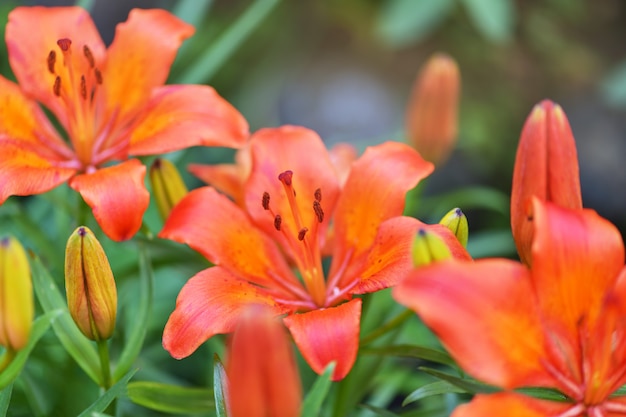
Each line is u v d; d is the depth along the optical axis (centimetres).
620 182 149
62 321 78
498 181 140
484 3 110
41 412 82
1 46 105
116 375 78
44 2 131
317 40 152
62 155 85
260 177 80
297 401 67
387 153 80
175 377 99
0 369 72
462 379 73
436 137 97
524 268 69
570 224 71
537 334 70
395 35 126
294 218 79
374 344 84
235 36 95
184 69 121
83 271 74
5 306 70
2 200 79
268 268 80
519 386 70
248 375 65
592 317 72
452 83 96
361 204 79
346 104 143
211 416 88
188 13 97
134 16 85
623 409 72
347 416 87
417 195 95
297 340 73
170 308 94
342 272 80
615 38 166
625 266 72
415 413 83
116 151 85
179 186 82
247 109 134
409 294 67
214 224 78
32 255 78
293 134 81
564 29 165
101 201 78
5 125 83
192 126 82
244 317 65
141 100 84
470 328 67
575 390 72
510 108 150
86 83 85
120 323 87
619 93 124
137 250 86
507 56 158
